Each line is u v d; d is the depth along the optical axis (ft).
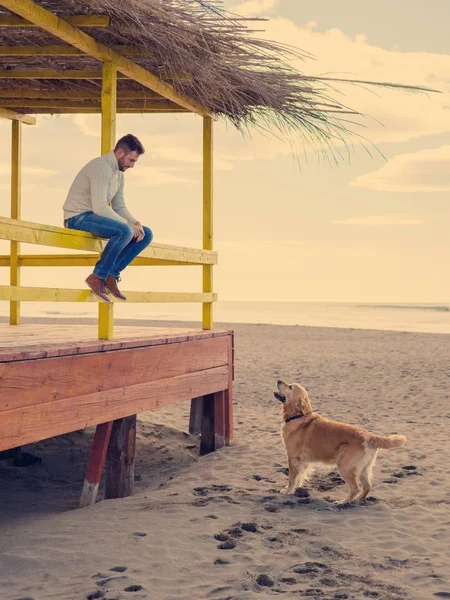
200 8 21.16
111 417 18.74
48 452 25.52
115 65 20.27
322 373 51.16
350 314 215.51
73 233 17.66
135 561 14.20
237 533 16.10
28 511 19.10
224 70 23.15
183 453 27.27
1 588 12.89
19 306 28.50
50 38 19.62
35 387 15.35
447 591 12.68
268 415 34.68
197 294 25.38
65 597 12.39
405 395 41.14
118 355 19.01
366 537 16.06
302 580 13.32
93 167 18.24
